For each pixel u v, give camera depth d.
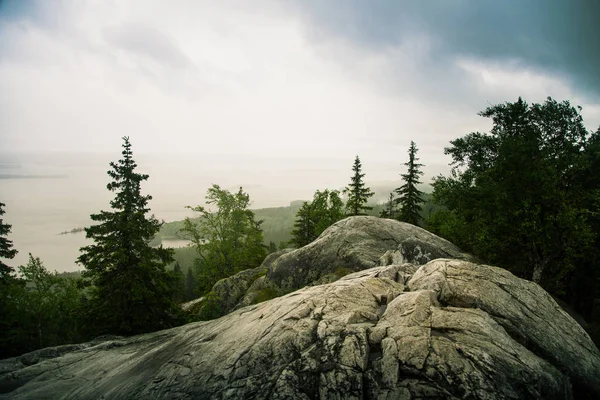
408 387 5.22
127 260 17.73
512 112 18.69
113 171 18.23
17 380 11.37
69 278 28.61
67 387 10.18
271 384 5.98
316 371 5.87
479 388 5.00
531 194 15.41
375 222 21.22
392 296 8.06
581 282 18.52
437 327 6.26
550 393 5.42
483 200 17.38
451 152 22.22
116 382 8.87
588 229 14.44
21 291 25.67
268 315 8.50
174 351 9.09
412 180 35.47
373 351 6.09
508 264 18.39
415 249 16.03
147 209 19.20
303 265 20.14
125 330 17.53
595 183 15.97
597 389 5.96
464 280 7.98
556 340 6.66
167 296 19.52
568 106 16.53
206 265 32.44
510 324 6.70
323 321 7.03
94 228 17.61
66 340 28.02
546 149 16.19
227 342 7.96
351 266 17.94
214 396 6.23
